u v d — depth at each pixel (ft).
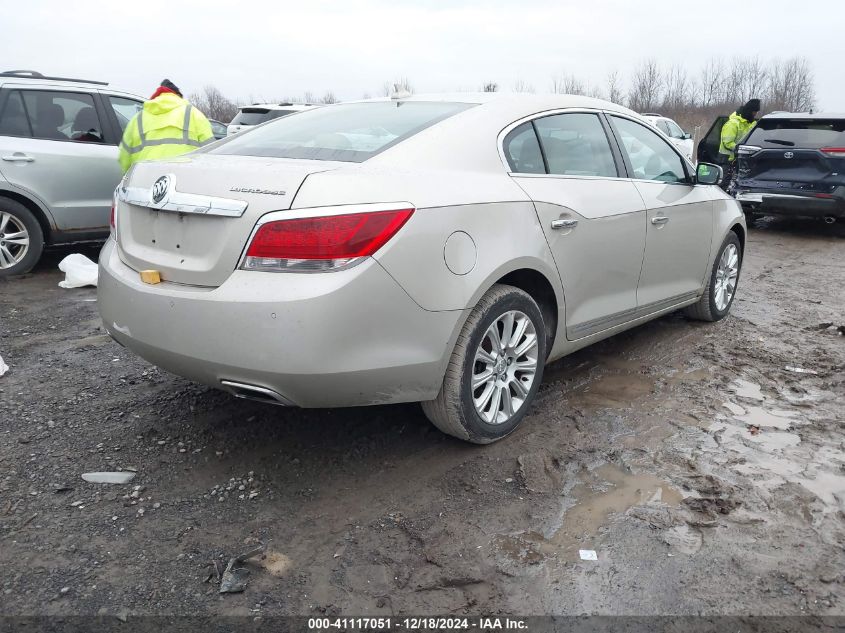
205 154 10.55
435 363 9.05
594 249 11.64
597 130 12.74
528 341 10.55
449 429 9.90
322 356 8.07
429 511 8.76
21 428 10.84
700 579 7.52
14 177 19.93
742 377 13.24
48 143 20.53
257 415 11.32
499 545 8.10
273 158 9.68
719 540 8.18
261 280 8.16
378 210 8.32
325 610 7.11
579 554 7.93
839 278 22.45
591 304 11.98
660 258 13.74
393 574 7.63
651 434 10.83
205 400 11.89
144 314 8.94
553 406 11.86
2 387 12.45
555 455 10.12
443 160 9.69
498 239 9.67
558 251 10.81
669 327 16.48
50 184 20.56
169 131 18.99
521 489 9.27
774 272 23.38
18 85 20.33
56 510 8.68
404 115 10.87
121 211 10.09
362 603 7.20
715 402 12.05
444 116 10.58
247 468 9.75
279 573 7.62
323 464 9.86
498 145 10.50
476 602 7.22
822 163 29.27
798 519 8.59
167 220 9.07
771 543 8.12
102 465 9.78
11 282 20.12
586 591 7.36
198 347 8.48
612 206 12.05
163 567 7.69
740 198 31.50
